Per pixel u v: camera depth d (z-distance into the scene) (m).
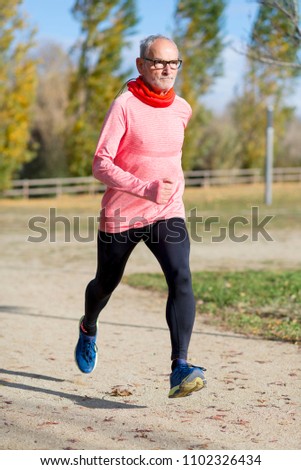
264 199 52.84
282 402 9.20
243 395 9.52
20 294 18.78
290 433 8.01
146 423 8.30
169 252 8.26
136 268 24.45
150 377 10.45
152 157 8.30
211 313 15.90
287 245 30.67
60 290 19.55
